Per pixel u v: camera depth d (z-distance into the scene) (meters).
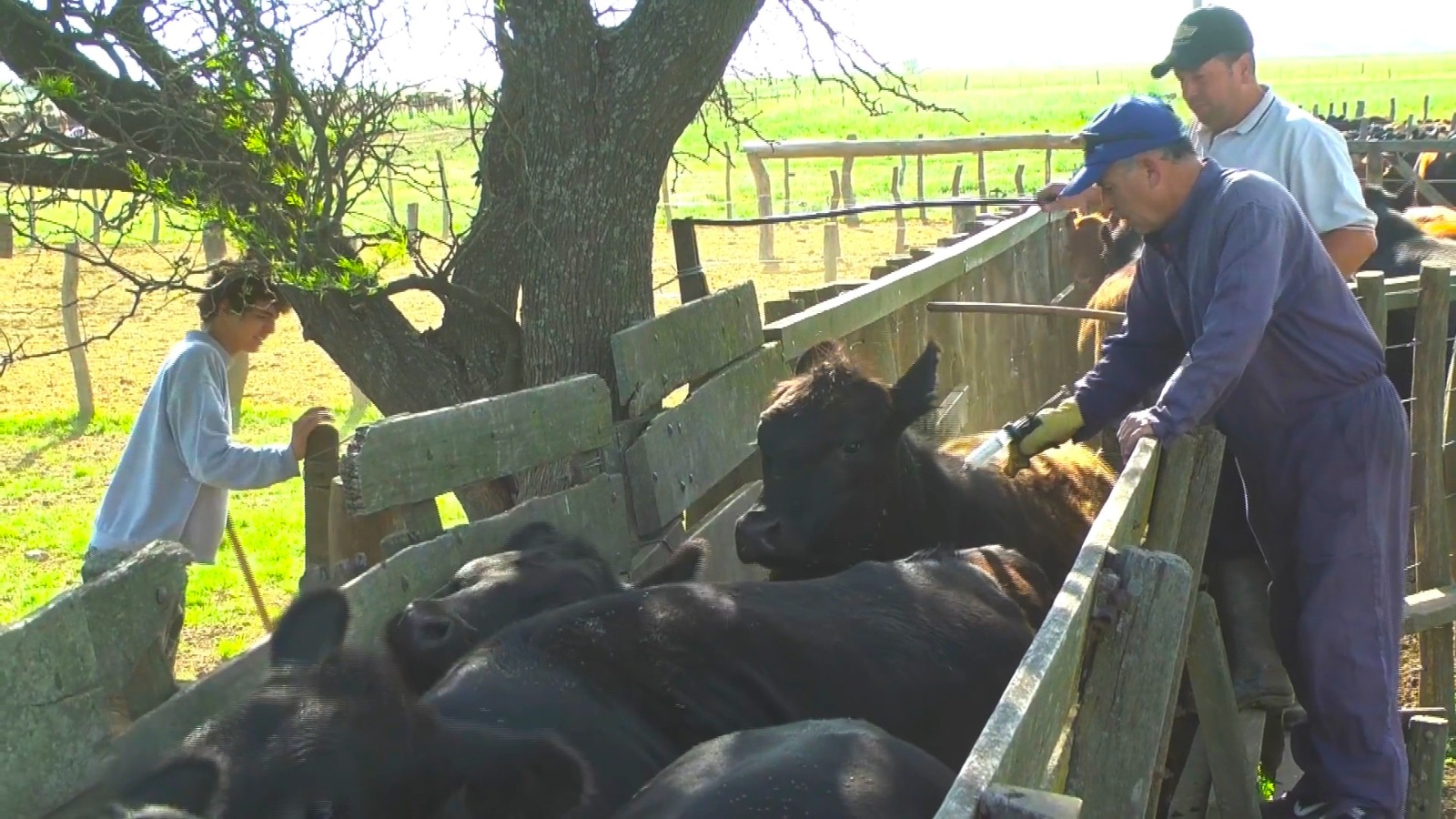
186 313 17.72
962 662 2.95
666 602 2.80
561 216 4.86
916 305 6.86
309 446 4.46
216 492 4.64
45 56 4.69
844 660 2.80
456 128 5.00
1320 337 3.90
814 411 4.09
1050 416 4.23
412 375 5.14
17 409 13.05
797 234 23.69
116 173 4.84
